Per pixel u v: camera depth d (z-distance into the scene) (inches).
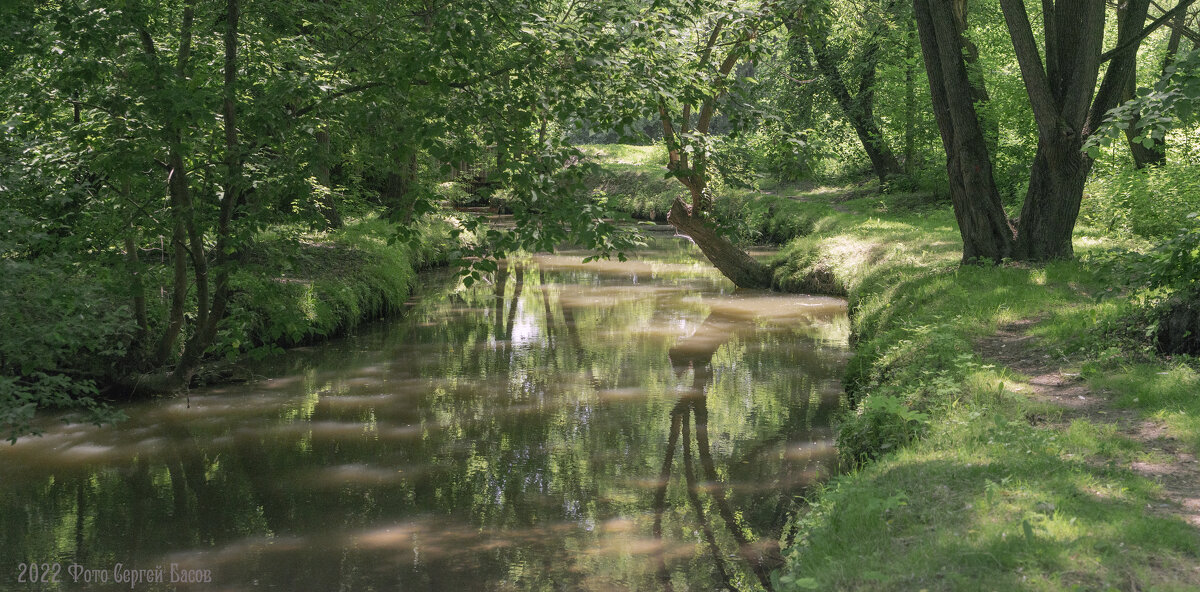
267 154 343.0
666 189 1615.4
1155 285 307.3
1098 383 283.6
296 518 291.3
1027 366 317.1
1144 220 578.6
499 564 251.4
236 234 347.3
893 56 1009.5
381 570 249.0
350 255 693.9
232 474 335.3
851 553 183.0
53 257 339.3
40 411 421.1
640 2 398.0
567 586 235.6
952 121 487.5
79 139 333.1
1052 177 466.0
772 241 1063.6
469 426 394.0
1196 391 257.9
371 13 335.3
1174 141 599.8
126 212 363.6
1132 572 156.6
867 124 1112.8
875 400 264.7
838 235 781.9
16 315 320.8
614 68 311.9
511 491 313.3
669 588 233.5
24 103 330.3
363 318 645.9
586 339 587.8
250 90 328.2
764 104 381.7
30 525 288.8
